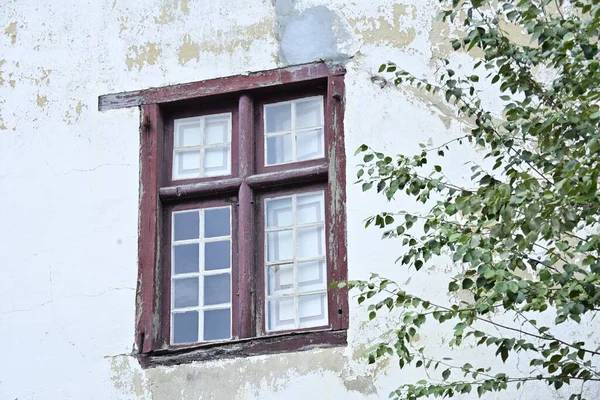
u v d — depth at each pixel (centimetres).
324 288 1020
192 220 1072
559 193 730
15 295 1072
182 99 1106
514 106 830
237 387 986
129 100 1118
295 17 1103
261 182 1058
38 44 1162
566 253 785
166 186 1089
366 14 1087
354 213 1022
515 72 845
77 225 1085
